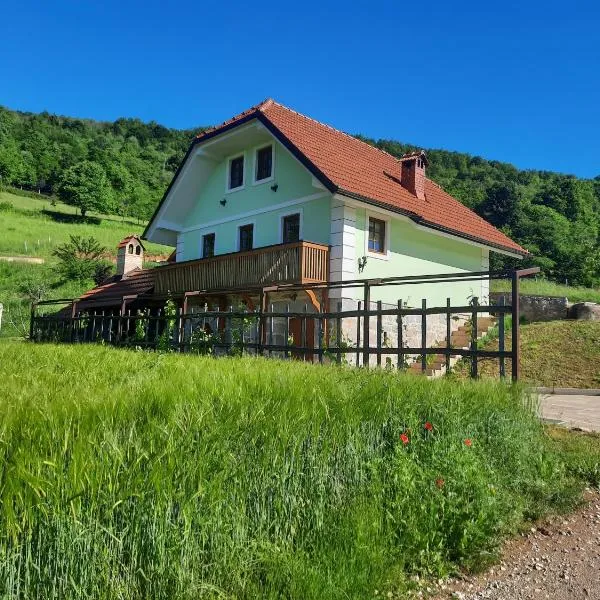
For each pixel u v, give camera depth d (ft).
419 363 49.29
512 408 17.42
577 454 18.31
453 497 12.17
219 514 8.73
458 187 224.12
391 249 56.08
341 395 12.91
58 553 6.92
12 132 351.05
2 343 28.55
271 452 9.99
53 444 7.25
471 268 66.90
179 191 69.72
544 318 67.41
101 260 131.23
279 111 61.98
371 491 11.51
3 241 155.43
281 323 53.01
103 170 258.78
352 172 55.21
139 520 7.74
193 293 50.93
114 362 18.02
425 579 10.64
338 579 9.14
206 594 8.11
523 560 11.75
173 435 8.54
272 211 59.41
